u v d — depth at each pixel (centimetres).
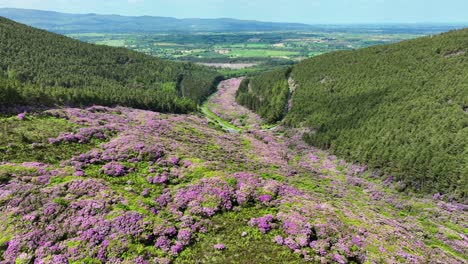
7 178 3688
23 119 5834
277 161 7012
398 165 6450
